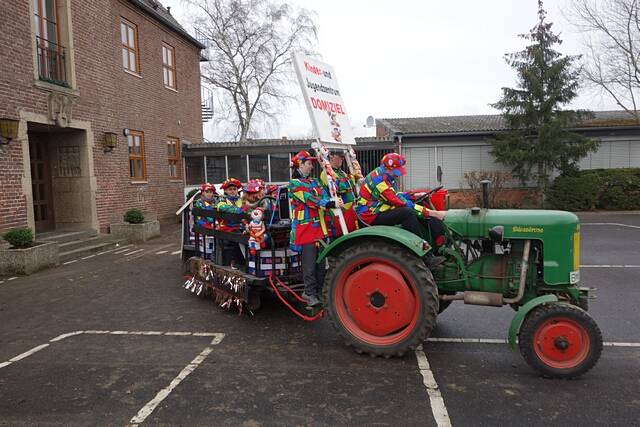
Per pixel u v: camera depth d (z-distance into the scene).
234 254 6.25
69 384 3.86
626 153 19.09
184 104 18.14
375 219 4.57
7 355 4.55
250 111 26.28
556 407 3.34
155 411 3.39
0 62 9.03
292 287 5.41
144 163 14.91
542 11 17.94
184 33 17.52
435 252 4.59
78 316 5.79
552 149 17.61
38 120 10.01
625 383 3.71
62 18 11.00
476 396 3.53
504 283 4.28
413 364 4.16
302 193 4.71
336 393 3.62
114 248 11.05
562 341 3.74
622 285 6.76
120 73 13.45
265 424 3.19
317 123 5.08
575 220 4.09
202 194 6.83
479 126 20.22
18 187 9.46
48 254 8.77
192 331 5.16
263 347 4.64
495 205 18.62
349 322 4.45
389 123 21.97
